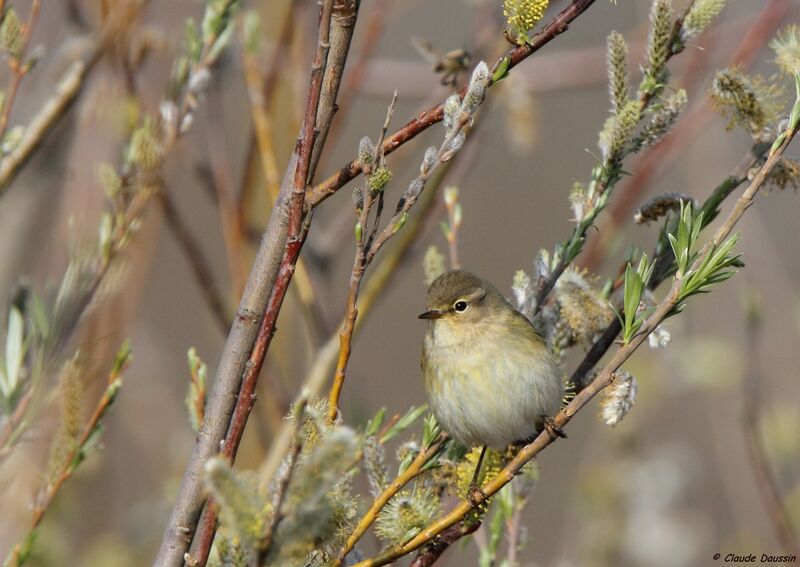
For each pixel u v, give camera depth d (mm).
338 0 5383
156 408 12781
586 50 13008
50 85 9422
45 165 9477
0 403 6887
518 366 8320
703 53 11227
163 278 16656
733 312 14078
